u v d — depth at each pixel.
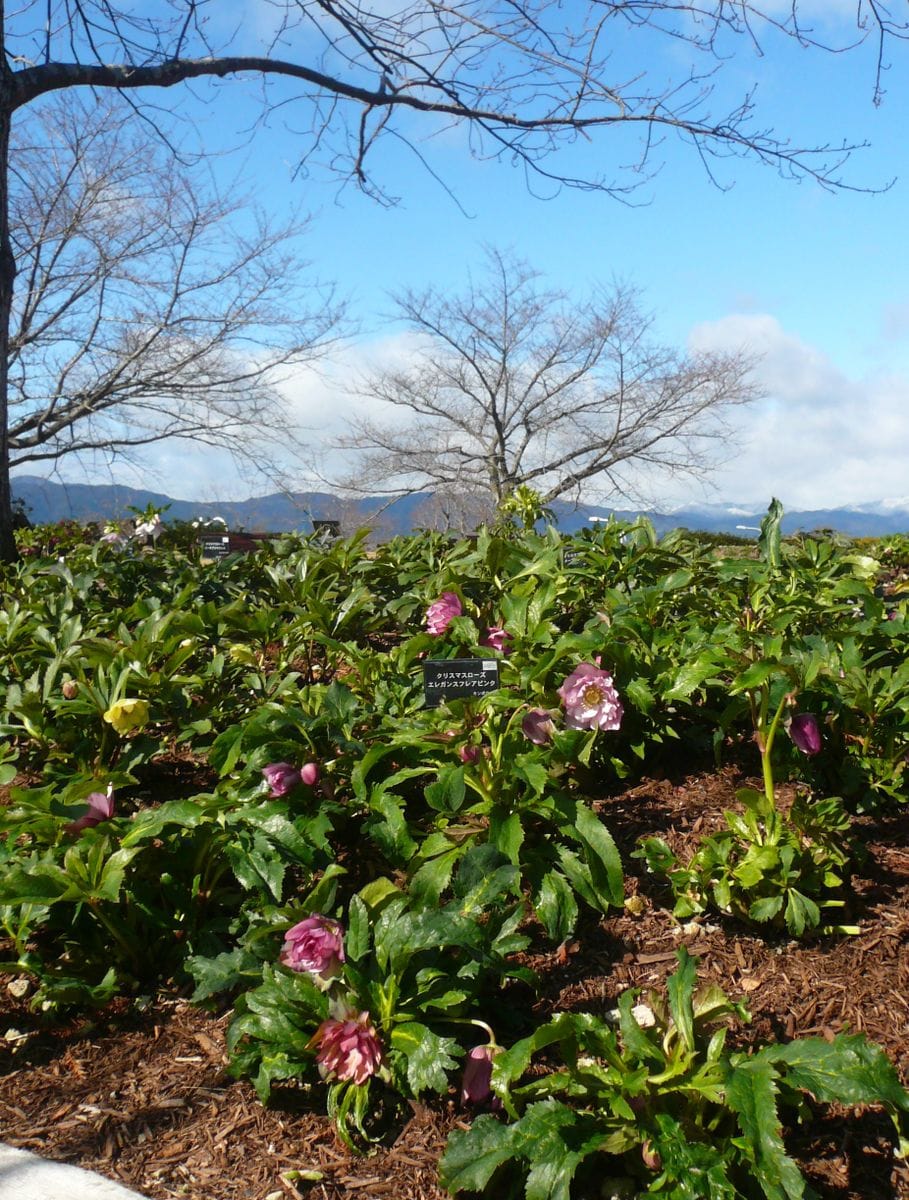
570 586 4.55
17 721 3.84
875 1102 1.94
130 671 3.61
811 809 2.73
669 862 2.77
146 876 2.75
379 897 2.36
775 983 2.52
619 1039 2.31
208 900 2.85
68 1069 2.42
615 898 2.71
